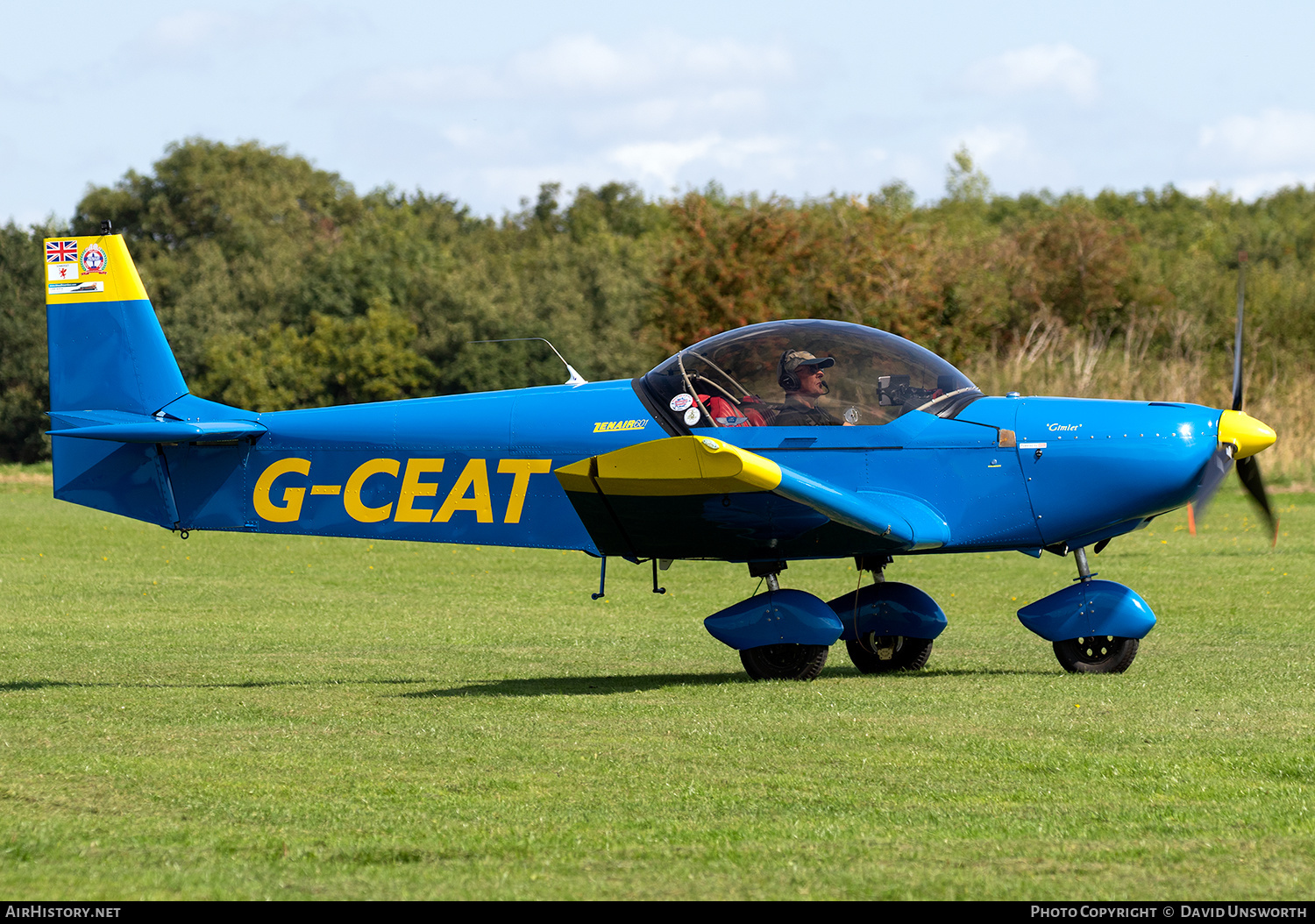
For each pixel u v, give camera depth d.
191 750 21.19
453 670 31.48
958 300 122.00
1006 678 28.44
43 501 109.00
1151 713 23.28
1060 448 28.62
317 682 29.47
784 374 29.08
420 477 30.61
